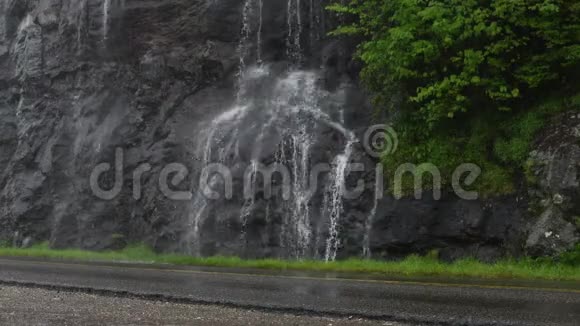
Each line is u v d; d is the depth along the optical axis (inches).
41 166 1060.5
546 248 630.5
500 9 683.4
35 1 1155.9
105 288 504.7
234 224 840.9
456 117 751.1
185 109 973.2
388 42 755.4
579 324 360.2
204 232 860.0
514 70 714.8
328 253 784.3
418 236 728.3
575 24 687.7
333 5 866.1
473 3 706.2
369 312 397.4
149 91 1005.8
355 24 836.0
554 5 665.0
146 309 424.8
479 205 702.5
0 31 1202.6
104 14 1044.5
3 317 402.0
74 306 437.7
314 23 955.3
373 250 758.5
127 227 969.5
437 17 711.1
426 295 460.4
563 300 433.7
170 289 499.8
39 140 1082.1
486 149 725.3
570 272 579.5
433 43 724.7
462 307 410.9
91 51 1063.6
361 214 783.1
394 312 396.8
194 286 517.7
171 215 904.9
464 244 708.0
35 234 1042.7
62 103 1083.3
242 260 753.6
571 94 698.8
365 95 872.9
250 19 984.3
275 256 808.9
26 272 631.8
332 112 878.4
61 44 1096.2
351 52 911.7
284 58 973.2
